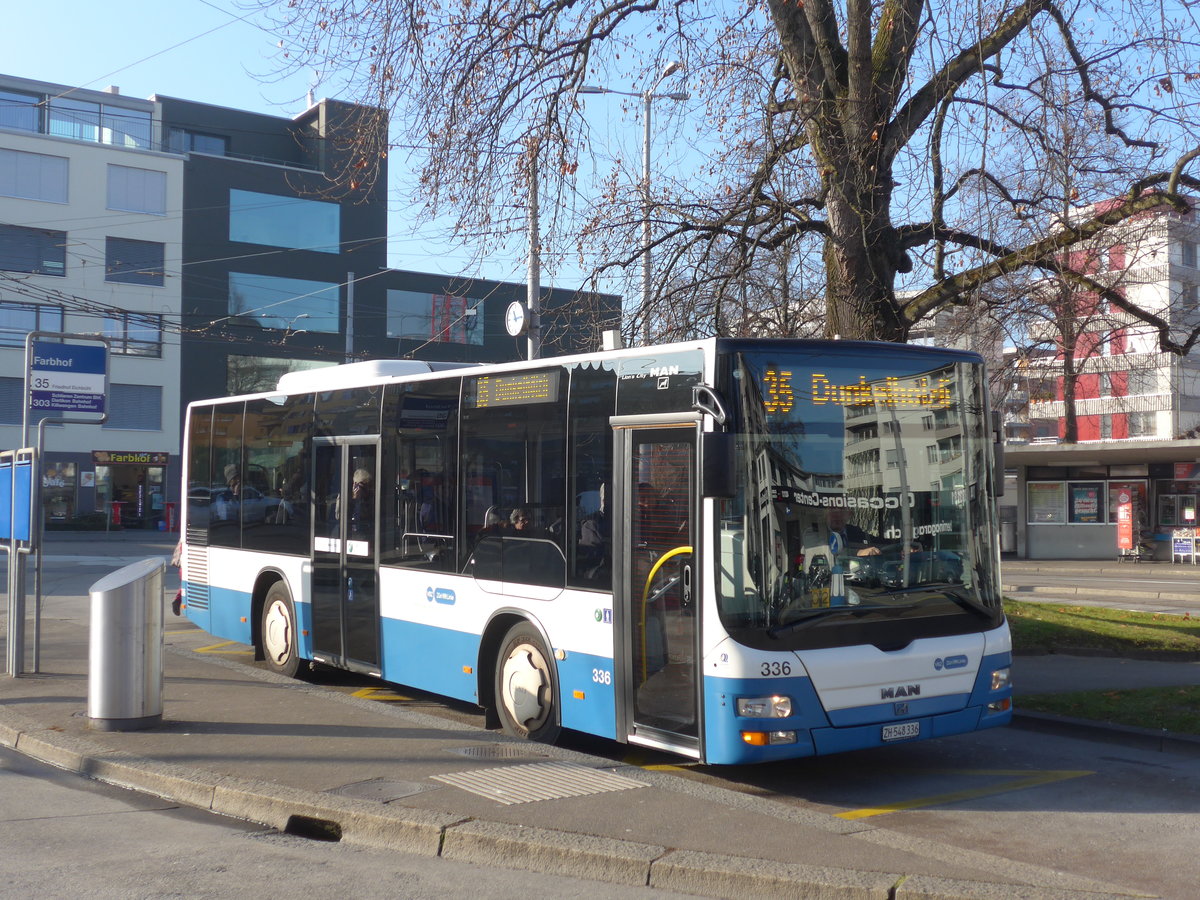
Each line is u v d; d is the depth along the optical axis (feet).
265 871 19.26
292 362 165.07
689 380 23.75
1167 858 19.92
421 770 24.43
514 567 28.50
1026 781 25.63
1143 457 107.04
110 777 25.54
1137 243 43.83
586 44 41.52
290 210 164.55
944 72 37.45
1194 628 48.03
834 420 24.04
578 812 21.30
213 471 44.29
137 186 157.48
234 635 42.11
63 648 44.60
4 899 17.65
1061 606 55.93
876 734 23.30
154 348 158.81
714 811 21.42
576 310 47.60
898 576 24.22
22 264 150.51
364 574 34.60
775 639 22.58
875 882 17.54
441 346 155.53
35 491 37.04
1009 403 77.77
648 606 24.47
